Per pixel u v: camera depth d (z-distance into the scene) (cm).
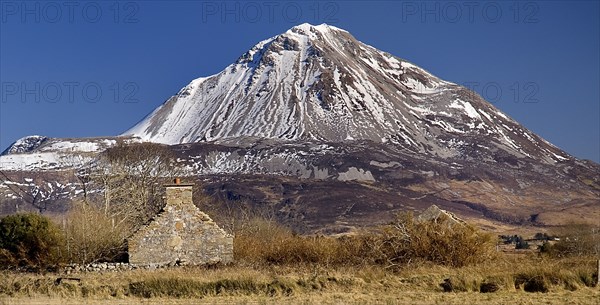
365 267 5425
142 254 5603
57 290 4634
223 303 4031
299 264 5672
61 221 6738
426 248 5816
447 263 5734
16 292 4691
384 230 6009
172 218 5631
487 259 5862
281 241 6172
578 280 4669
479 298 4156
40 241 5716
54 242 5775
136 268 5484
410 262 5675
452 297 4197
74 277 5097
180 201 5659
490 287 4559
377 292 4453
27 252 5728
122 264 5584
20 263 5750
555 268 4850
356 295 4297
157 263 5581
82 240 5956
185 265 5491
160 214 5634
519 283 4666
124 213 8325
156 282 4588
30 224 5812
